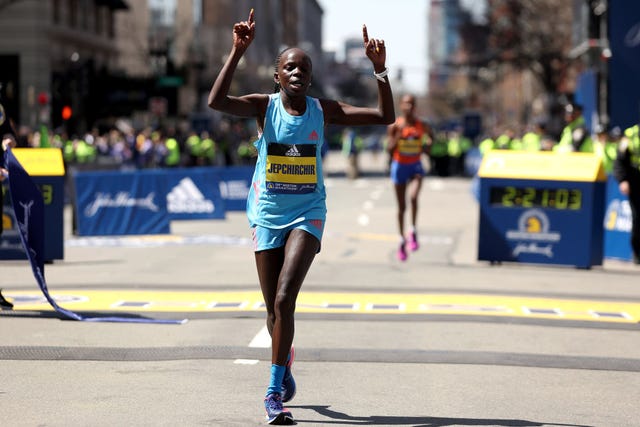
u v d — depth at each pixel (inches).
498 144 4943.4
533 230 1845.5
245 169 3270.2
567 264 1833.2
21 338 1091.3
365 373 950.4
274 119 785.6
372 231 2591.0
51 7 6717.5
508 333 1162.0
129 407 810.8
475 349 1064.2
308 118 787.4
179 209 2896.2
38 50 6515.8
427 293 1486.2
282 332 762.2
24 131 3393.2
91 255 2010.3
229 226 2721.5
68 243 2267.5
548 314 1309.1
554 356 1037.2
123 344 1064.8
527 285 1595.7
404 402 843.4
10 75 6535.4
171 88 7066.9
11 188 1180.5
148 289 1504.7
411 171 1811.0
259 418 780.6
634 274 1774.1
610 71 4099.4
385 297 1439.5
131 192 2465.6
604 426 776.9
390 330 1170.0
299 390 882.8
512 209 1854.1
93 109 6318.9
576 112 2225.6
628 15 4087.1
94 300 1385.3
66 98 4690.0
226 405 820.0
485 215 1863.9
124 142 4972.9
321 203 796.0
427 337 1130.7
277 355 763.4
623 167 1904.5
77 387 877.8
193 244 2236.7
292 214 787.4
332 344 1082.7
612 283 1643.7
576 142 2203.5
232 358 1001.5
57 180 1873.8
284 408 811.4
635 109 4089.6
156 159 4842.5
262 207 791.7
